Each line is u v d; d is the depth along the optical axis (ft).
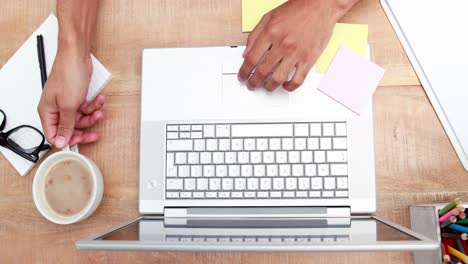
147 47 2.38
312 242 1.55
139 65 2.38
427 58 2.21
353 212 2.12
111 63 2.38
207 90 2.23
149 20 2.39
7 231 2.32
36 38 2.38
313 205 2.13
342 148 2.14
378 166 2.23
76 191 2.18
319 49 2.16
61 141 2.19
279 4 2.33
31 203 2.33
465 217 1.91
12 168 2.35
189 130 2.21
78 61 2.20
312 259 2.23
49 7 2.43
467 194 2.18
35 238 2.31
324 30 2.15
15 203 2.33
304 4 2.15
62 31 2.19
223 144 2.19
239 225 1.98
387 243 1.49
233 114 2.20
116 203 2.30
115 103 2.36
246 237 1.68
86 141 2.30
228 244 1.54
